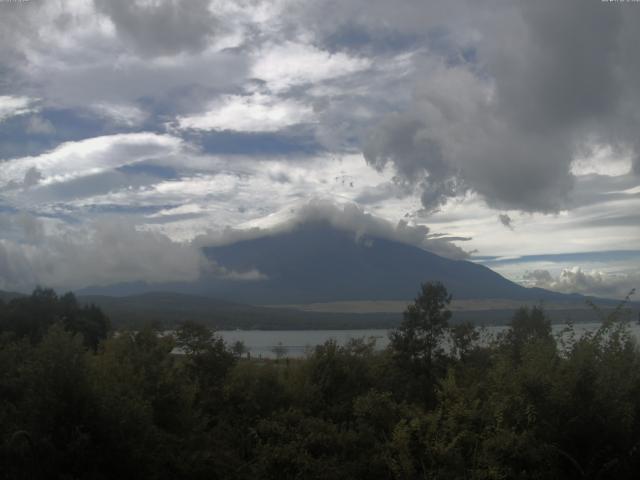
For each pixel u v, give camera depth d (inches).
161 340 693.9
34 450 378.3
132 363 569.6
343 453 452.4
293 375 767.7
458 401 431.5
